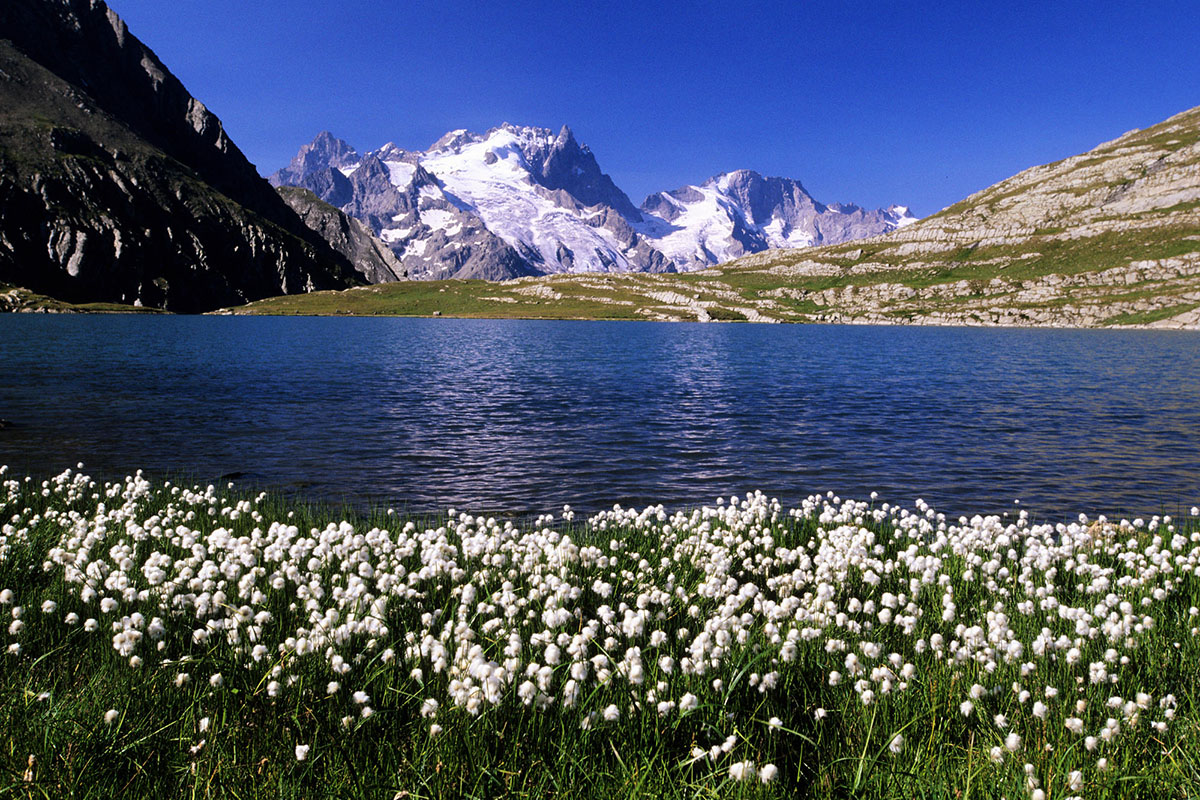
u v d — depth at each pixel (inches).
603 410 1407.5
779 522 519.2
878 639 269.6
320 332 4881.9
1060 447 1036.5
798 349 3676.2
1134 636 265.7
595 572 353.4
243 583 281.0
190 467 826.2
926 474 861.8
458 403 1476.4
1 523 465.7
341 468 846.5
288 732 187.3
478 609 270.2
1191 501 738.2
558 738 187.0
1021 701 201.5
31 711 195.2
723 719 191.6
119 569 319.3
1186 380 2058.3
